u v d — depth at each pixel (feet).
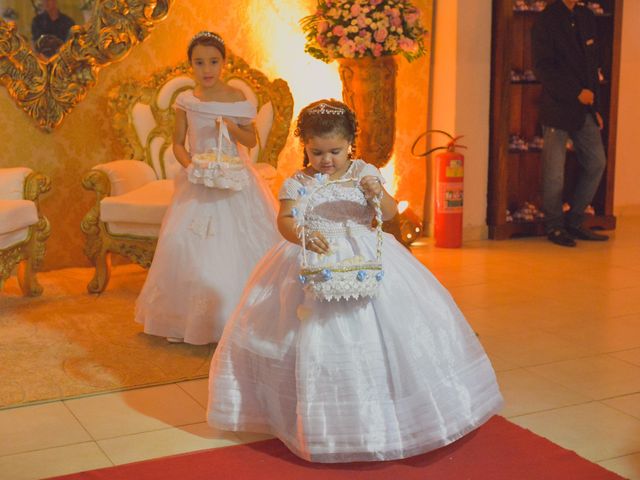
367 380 9.86
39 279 19.35
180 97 15.16
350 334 9.96
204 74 14.89
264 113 20.25
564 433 10.98
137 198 17.61
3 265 16.66
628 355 14.11
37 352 14.28
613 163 24.88
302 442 9.84
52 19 19.12
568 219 24.16
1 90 19.10
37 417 11.60
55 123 19.60
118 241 17.83
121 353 14.24
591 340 14.89
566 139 23.12
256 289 10.81
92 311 16.80
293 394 10.15
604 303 17.29
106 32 19.48
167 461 10.08
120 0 19.52
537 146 24.39
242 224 14.69
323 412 9.78
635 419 11.46
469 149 23.49
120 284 18.99
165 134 19.65
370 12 20.08
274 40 21.59
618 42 24.36
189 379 13.04
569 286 18.66
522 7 23.63
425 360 10.00
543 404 11.96
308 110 10.25
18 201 17.11
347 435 9.75
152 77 19.61
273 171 19.25
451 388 10.12
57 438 10.92
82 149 20.07
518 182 24.97
